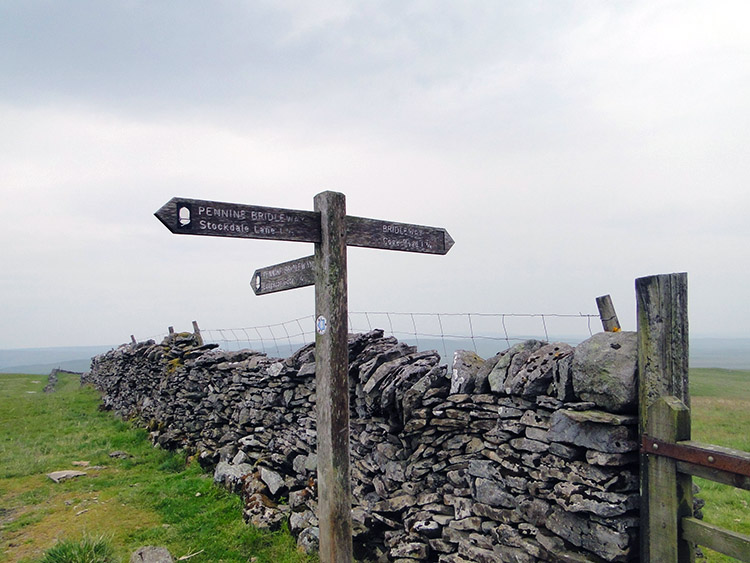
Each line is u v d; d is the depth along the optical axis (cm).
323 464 484
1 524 798
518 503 483
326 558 480
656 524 373
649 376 378
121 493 936
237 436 1041
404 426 625
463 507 544
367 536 651
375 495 678
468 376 569
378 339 766
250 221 439
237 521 776
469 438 556
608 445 400
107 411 1966
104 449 1298
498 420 517
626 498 391
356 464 709
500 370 522
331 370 473
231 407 1078
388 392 634
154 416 1497
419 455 606
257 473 877
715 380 3127
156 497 907
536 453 470
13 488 979
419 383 618
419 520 586
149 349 1622
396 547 605
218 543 704
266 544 704
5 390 2794
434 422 588
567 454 434
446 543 555
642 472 383
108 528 772
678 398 368
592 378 418
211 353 1232
